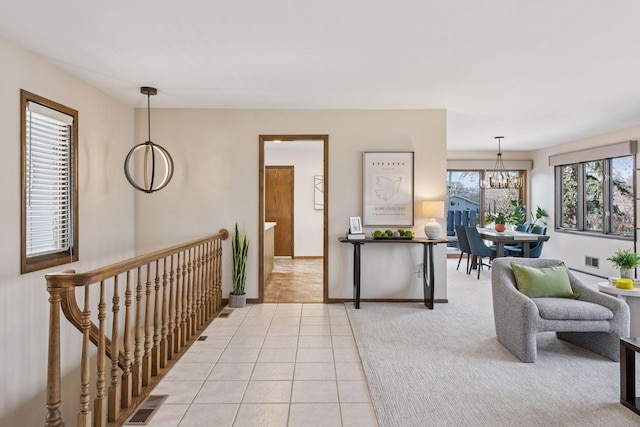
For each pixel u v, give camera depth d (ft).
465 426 7.27
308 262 26.76
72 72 11.43
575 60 10.52
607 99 14.32
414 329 12.69
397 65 10.86
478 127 19.52
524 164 28.19
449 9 7.84
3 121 9.20
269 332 12.42
